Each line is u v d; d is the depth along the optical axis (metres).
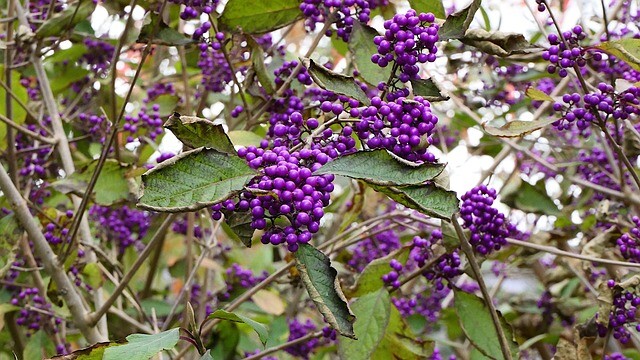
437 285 0.44
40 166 0.58
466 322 0.42
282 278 0.57
